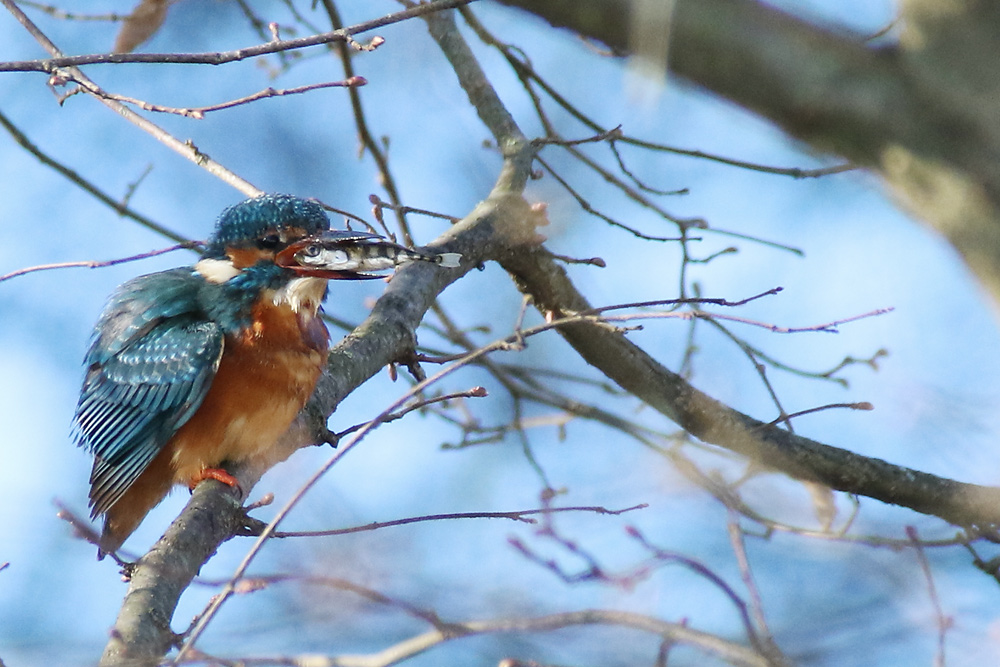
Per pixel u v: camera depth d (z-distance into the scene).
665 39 3.82
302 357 9.48
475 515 7.31
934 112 3.63
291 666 6.07
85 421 10.22
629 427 11.84
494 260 10.73
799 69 3.75
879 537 9.16
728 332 10.66
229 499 8.39
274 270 9.63
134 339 9.92
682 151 11.08
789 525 9.59
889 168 3.80
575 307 10.91
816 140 3.89
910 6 3.69
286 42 7.47
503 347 6.99
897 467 9.81
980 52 3.55
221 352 9.45
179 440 9.53
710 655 7.63
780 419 9.75
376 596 6.25
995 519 9.44
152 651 6.41
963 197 3.65
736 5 3.78
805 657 7.96
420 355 10.22
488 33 12.22
